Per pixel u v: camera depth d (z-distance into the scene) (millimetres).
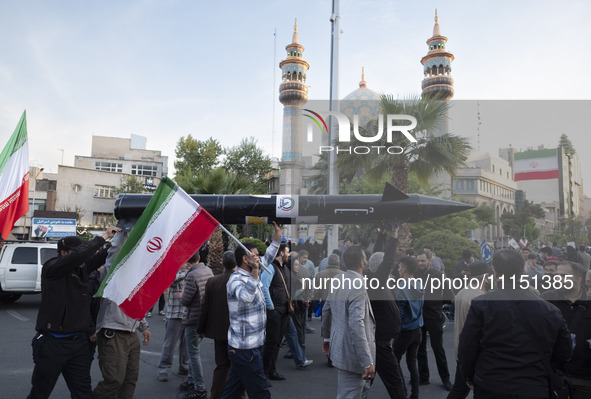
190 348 4613
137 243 3592
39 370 3348
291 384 5172
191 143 36062
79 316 3461
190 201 3705
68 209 32875
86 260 3627
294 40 37594
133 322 3805
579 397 3240
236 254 3648
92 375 5344
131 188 36969
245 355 3449
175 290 5242
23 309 10203
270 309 5121
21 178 6492
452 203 4441
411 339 4500
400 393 3891
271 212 5199
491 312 2629
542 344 2523
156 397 4586
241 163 37438
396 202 4598
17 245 10805
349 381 3393
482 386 2600
